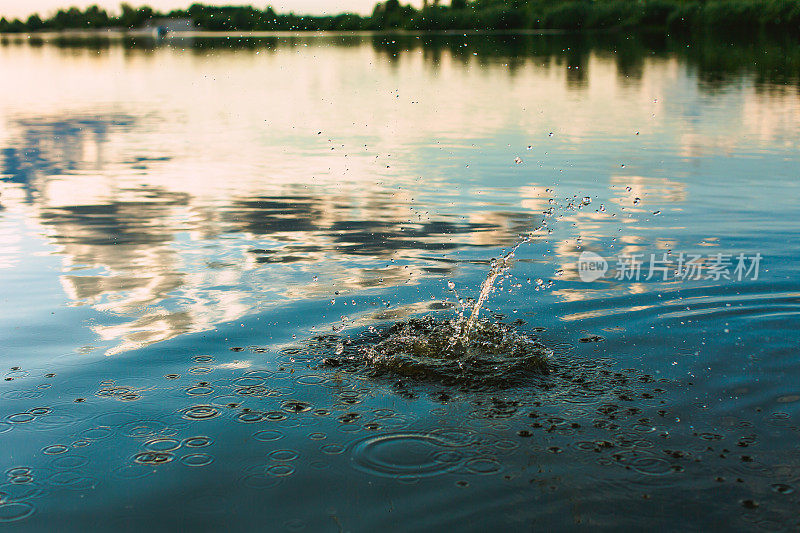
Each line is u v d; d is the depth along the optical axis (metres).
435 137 7.48
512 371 2.43
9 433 2.01
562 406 2.20
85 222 4.41
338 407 2.19
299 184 5.48
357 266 3.55
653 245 3.87
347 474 1.82
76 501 1.70
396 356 2.53
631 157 6.30
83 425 2.05
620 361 2.51
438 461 1.88
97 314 2.91
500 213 4.58
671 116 8.58
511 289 3.22
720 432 2.04
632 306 3.02
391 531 1.58
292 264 3.58
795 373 2.40
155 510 1.67
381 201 4.93
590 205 4.75
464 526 1.60
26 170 6.03
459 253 3.76
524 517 1.64
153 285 3.26
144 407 2.16
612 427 2.07
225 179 5.68
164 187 5.41
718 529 1.60
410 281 3.32
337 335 2.72
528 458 1.90
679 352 2.58
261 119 8.94
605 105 9.66
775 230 4.10
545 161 6.20
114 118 9.13
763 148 6.58
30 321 2.83
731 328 2.78
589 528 1.60
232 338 2.68
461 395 2.28
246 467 1.85
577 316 2.92
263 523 1.61
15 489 1.75
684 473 1.83
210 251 3.81
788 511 1.67
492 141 7.20
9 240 4.01
